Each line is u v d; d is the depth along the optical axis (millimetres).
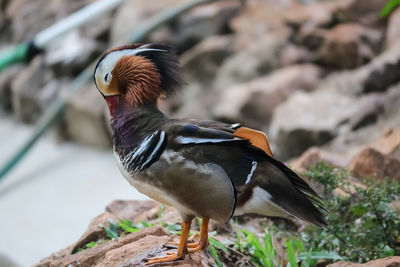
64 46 17547
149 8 16312
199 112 14477
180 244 4371
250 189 4129
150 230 5070
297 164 7312
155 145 4066
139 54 4340
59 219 12531
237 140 4066
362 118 10984
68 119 16125
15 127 17859
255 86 13742
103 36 17406
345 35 13633
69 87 16844
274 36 14930
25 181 14547
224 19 16016
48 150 16125
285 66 14398
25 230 12094
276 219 6145
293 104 12266
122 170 4305
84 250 5176
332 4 15242
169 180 4035
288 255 4961
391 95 11398
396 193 5410
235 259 5012
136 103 4293
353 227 5453
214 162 4047
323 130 11117
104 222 5965
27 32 19922
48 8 19922
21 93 17531
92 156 15500
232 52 15164
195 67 15164
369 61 13477
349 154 10109
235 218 6117
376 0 14055
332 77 13594
